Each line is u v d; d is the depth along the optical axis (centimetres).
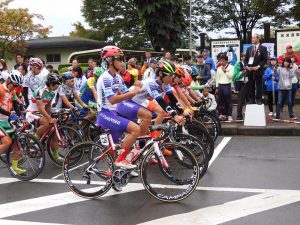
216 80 1089
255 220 436
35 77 870
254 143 869
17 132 631
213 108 910
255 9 3014
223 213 459
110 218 454
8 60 2570
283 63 1052
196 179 501
